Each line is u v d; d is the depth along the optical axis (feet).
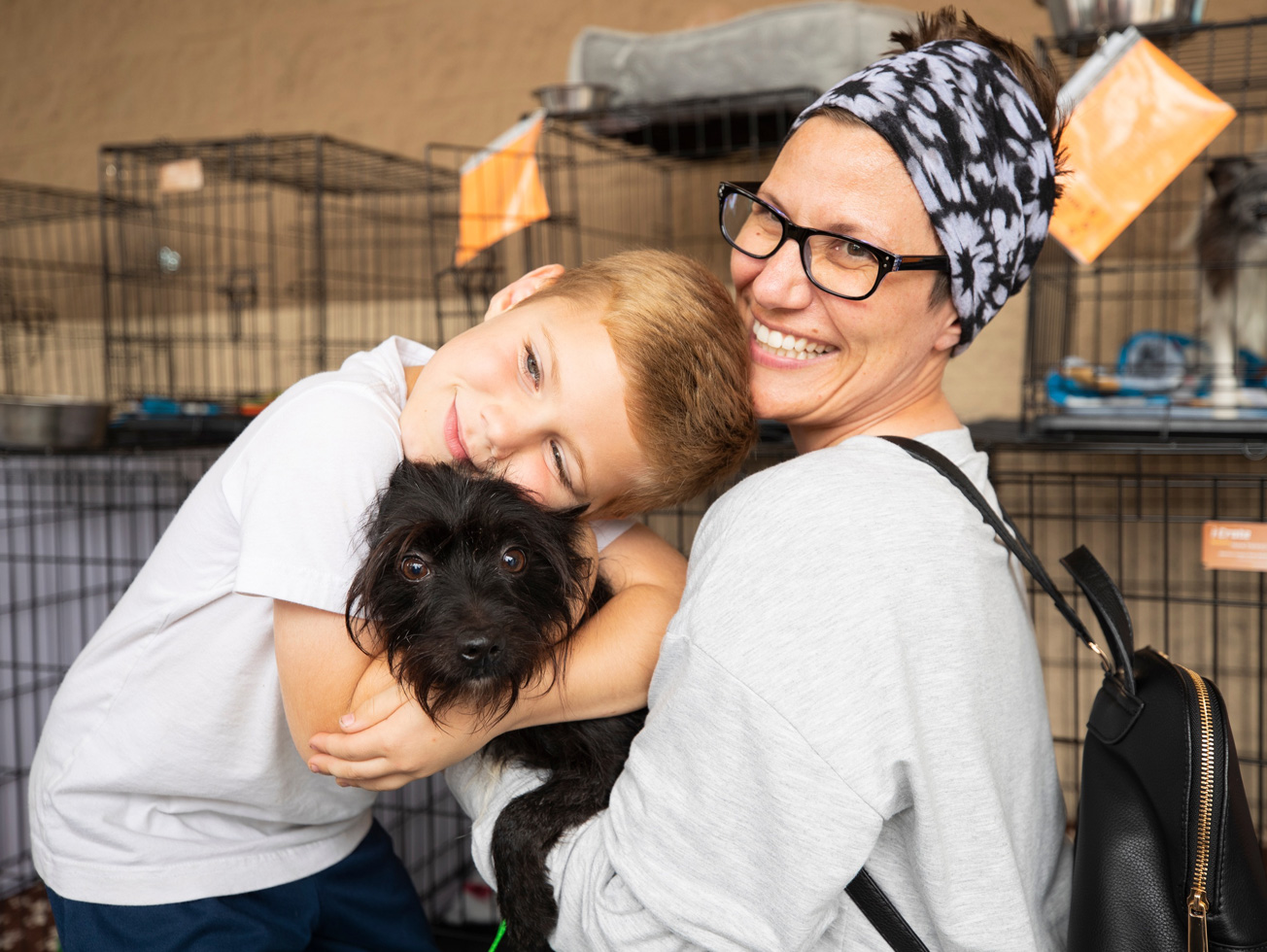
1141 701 2.81
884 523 2.72
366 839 4.22
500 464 3.20
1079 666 8.86
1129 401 6.04
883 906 2.71
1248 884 2.59
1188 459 8.54
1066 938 2.88
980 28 3.26
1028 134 3.00
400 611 3.00
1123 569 8.75
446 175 11.37
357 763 2.91
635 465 3.20
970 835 2.60
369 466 3.05
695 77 7.79
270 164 10.93
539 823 3.23
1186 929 2.59
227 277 13.02
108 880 3.43
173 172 9.56
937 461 3.00
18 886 8.00
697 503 8.11
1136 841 2.68
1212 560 5.08
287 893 3.76
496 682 2.96
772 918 2.57
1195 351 7.75
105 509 8.39
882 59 3.16
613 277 3.27
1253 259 7.66
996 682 2.77
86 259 13.89
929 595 2.66
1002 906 2.59
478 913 7.49
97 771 3.43
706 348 3.14
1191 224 8.47
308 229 12.52
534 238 11.03
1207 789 2.59
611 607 3.36
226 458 3.39
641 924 2.79
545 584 3.18
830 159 2.94
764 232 3.28
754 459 4.76
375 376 3.40
